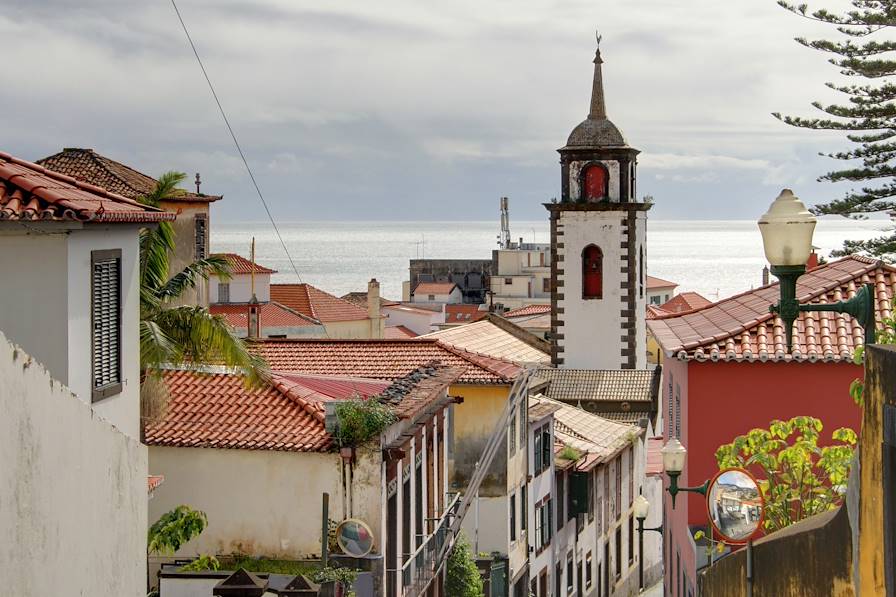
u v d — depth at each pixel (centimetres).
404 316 14712
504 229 19812
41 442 1548
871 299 1545
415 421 3888
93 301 2486
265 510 3347
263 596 2803
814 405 3553
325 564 3145
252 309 7381
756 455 2744
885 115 4312
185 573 2888
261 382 3356
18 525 1476
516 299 17588
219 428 3384
